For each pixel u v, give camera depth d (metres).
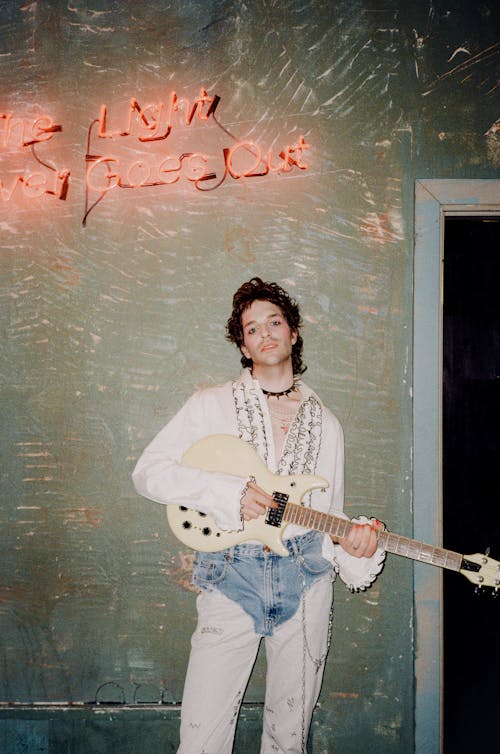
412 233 2.20
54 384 2.21
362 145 2.21
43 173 2.25
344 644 2.16
